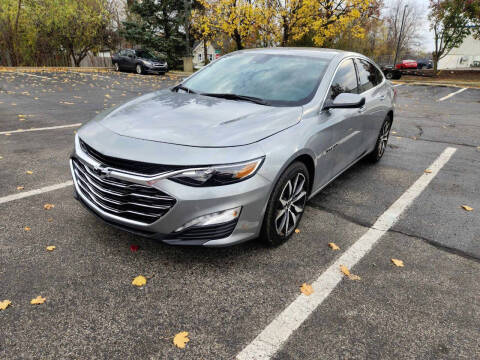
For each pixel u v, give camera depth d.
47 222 3.06
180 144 2.31
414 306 2.31
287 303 2.27
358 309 2.26
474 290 2.50
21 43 22.66
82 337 1.94
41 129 6.17
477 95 13.77
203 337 1.98
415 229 3.30
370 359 1.91
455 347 2.02
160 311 2.15
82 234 2.90
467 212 3.68
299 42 22.25
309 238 3.05
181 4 25.52
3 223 3.01
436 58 23.02
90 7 24.69
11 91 10.62
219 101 3.10
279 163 2.48
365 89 4.17
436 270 2.70
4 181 3.86
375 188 4.21
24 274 2.40
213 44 56.75
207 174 2.21
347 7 18.73
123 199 2.37
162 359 1.84
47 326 2.00
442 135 6.99
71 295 2.23
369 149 4.62
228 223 2.33
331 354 1.92
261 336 2.01
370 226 3.32
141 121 2.65
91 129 2.70
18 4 21.70
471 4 20.86
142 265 2.55
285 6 18.36
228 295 2.31
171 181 2.21
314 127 2.92
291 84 3.28
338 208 3.65
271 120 2.69
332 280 2.52
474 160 5.41
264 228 2.64
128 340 1.94
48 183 3.86
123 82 15.47
